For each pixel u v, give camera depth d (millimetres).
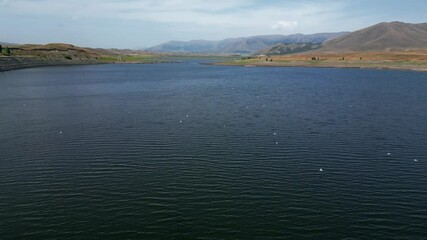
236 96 95875
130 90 110375
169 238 26812
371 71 187625
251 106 79125
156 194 33906
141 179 37438
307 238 26891
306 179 37406
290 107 77562
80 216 29953
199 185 35906
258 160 42969
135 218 29578
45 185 35969
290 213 30344
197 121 63375
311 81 137375
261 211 30656
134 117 67062
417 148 47312
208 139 51625
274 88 114688
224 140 51125
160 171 39594
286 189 34969
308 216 29906
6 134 54125
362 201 32594
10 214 30297
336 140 51031
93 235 27219
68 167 40750
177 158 43719
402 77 150125
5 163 41844
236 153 45469
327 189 35000
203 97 94062
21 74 169375
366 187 35500
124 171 39625
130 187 35469
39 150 46594
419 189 35094
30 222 29078
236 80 145375
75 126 59500
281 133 54938
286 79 147750
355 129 57281
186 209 30984
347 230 27922
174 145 48781
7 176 38094
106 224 28688
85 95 97875
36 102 84750
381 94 97812
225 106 79312
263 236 27094
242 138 52125
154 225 28516
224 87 119000
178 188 35219
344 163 41969
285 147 47812
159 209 31016
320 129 57312
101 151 46250
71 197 33375
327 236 27156
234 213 30328
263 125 60125
